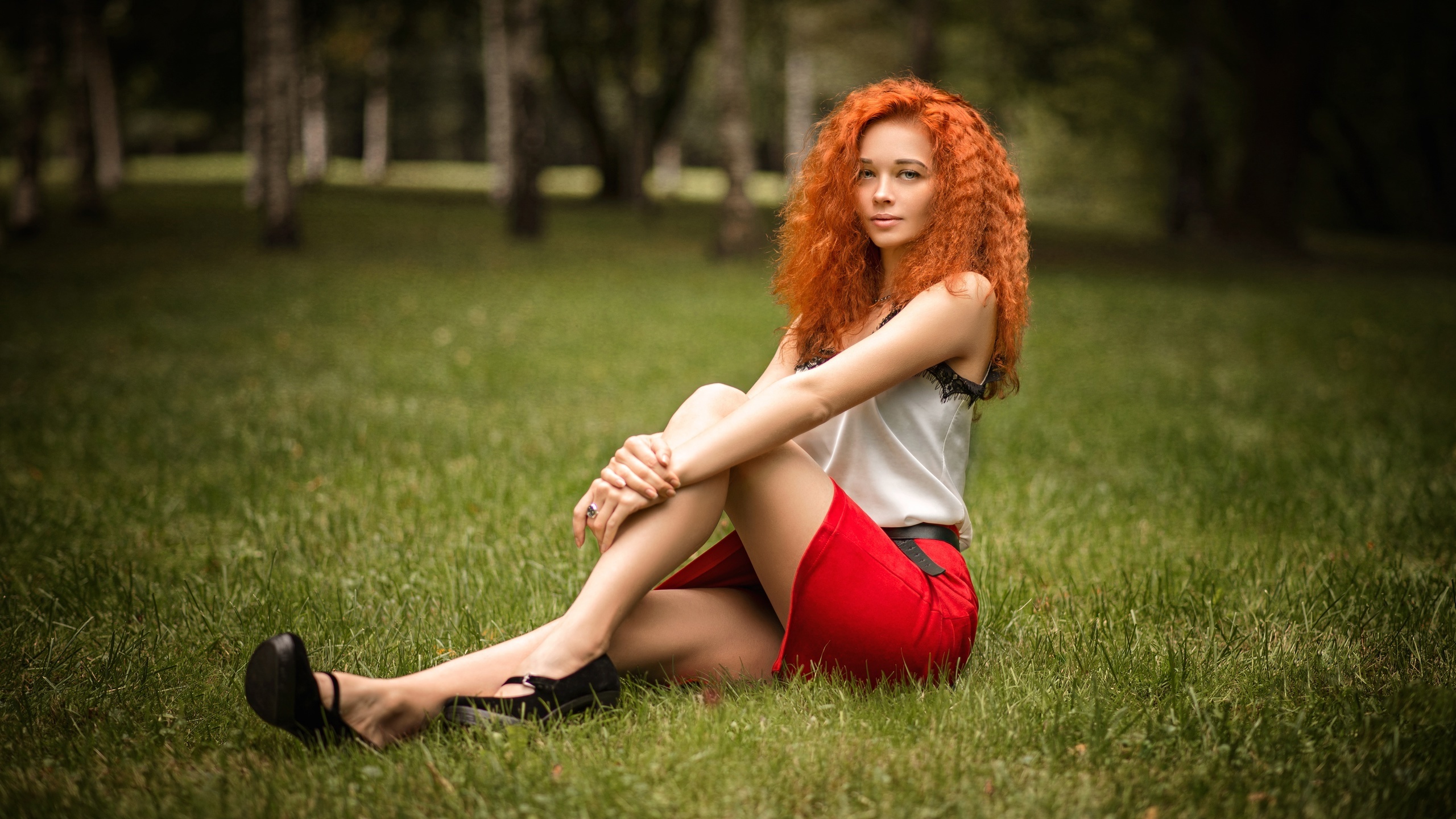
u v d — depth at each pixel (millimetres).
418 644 3264
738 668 2750
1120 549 4434
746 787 2252
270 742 2543
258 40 27469
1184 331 12594
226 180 39688
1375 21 28516
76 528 4656
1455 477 5684
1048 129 39344
